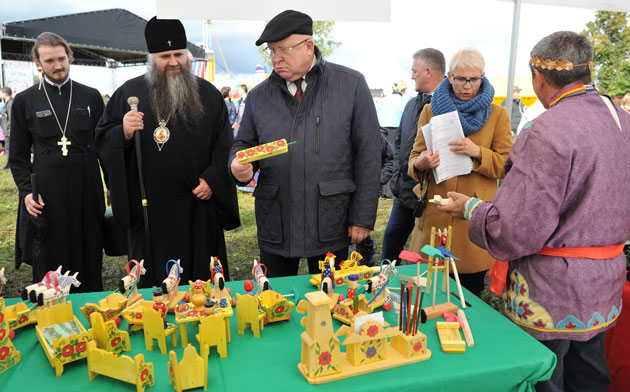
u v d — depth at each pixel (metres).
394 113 5.25
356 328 1.32
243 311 1.50
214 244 2.82
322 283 1.75
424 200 2.58
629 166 1.54
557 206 1.43
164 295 1.68
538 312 1.59
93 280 3.20
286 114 2.25
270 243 2.34
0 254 5.05
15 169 3.05
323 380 1.25
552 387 1.61
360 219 2.31
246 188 8.10
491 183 2.45
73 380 1.29
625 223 1.56
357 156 2.33
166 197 2.63
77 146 3.08
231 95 10.38
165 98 2.57
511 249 1.51
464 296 1.88
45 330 1.47
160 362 1.37
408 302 1.38
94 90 3.25
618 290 1.63
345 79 2.28
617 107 1.60
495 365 1.34
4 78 11.66
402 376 1.29
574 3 3.33
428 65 3.12
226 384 1.24
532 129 1.51
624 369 2.11
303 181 2.23
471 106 2.40
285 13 2.03
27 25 7.90
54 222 3.01
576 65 1.51
